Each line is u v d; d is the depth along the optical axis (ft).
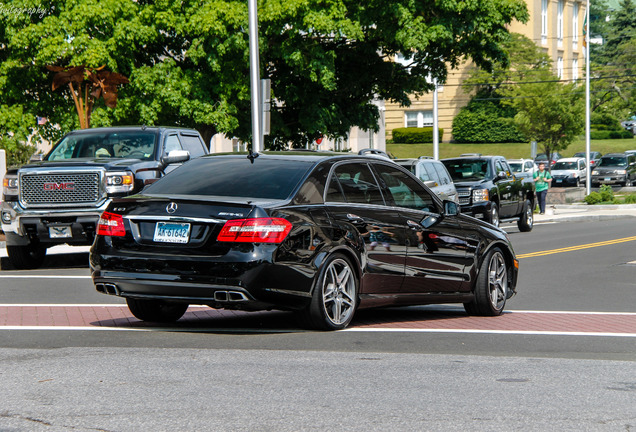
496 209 121.60
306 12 135.44
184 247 38.68
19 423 24.82
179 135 80.59
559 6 423.23
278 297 38.50
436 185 96.94
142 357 34.32
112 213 40.45
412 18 142.20
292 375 31.35
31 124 139.44
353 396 28.37
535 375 32.09
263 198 39.81
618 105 412.16
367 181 44.01
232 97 141.18
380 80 161.79
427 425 24.98
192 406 26.81
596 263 82.38
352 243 41.24
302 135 161.58
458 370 32.76
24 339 38.34
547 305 54.34
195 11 136.05
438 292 45.98
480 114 389.60
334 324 40.98
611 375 32.30
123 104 135.74
